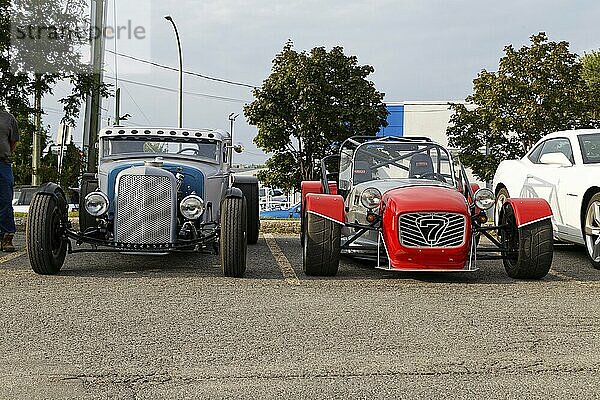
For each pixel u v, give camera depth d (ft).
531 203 28.94
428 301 24.18
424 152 32.55
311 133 84.99
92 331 19.85
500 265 32.63
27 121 58.49
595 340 19.34
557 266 32.99
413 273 29.99
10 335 19.40
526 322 21.31
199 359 17.47
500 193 41.04
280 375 16.34
